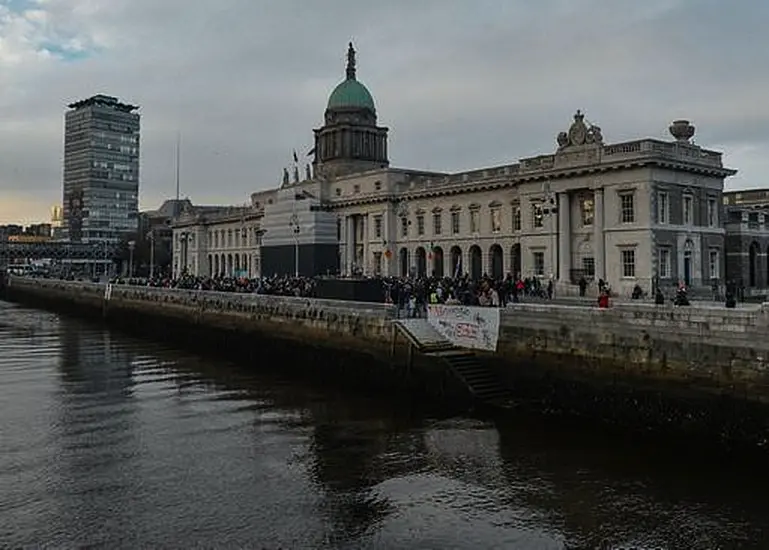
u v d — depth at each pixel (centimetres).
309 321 5106
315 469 2773
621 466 2719
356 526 2228
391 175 9931
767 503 2330
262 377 4897
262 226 9781
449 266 8906
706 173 6738
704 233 6725
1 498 2462
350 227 10481
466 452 2945
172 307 7300
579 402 3484
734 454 2848
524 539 2114
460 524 2228
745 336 2872
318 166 12631
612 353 3350
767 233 7488
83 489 2552
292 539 2136
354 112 12575
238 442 3156
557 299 5566
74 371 5050
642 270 6244
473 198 8581
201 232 14888
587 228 6838
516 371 3791
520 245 7788
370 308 4706
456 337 4150
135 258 18650
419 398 4059
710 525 2177
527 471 2688
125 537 2152
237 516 2308
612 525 2194
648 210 6219
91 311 9625
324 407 3856
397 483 2597
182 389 4384
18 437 3219
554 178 7006
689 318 3062
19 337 7331
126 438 3212
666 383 3133
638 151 6262
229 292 6600
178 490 2545
